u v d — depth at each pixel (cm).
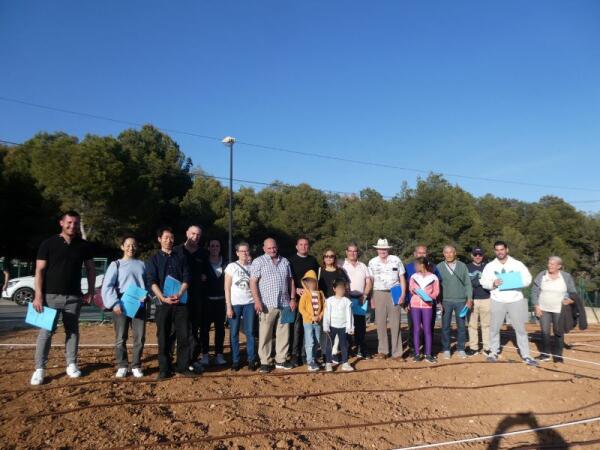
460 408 614
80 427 472
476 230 3597
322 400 591
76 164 2691
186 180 4541
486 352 880
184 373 640
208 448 442
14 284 1822
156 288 619
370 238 3712
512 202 5531
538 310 869
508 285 804
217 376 651
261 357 696
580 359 902
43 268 598
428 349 811
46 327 591
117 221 2998
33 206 2900
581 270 4400
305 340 719
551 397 664
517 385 699
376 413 568
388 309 820
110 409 516
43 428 466
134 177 3030
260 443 461
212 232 3856
